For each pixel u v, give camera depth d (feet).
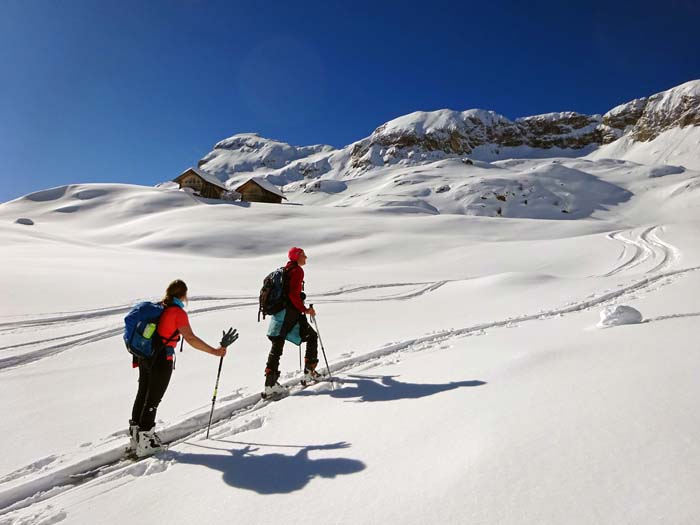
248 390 19.77
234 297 50.26
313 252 149.89
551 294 46.91
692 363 14.75
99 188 294.05
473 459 10.27
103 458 14.08
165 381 14.57
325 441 13.41
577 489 8.52
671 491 7.95
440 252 139.33
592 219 417.90
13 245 122.62
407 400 15.87
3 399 19.54
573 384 14.24
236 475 11.98
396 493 9.64
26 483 12.41
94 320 37.52
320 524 9.02
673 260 84.74
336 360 23.57
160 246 162.30
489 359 20.08
